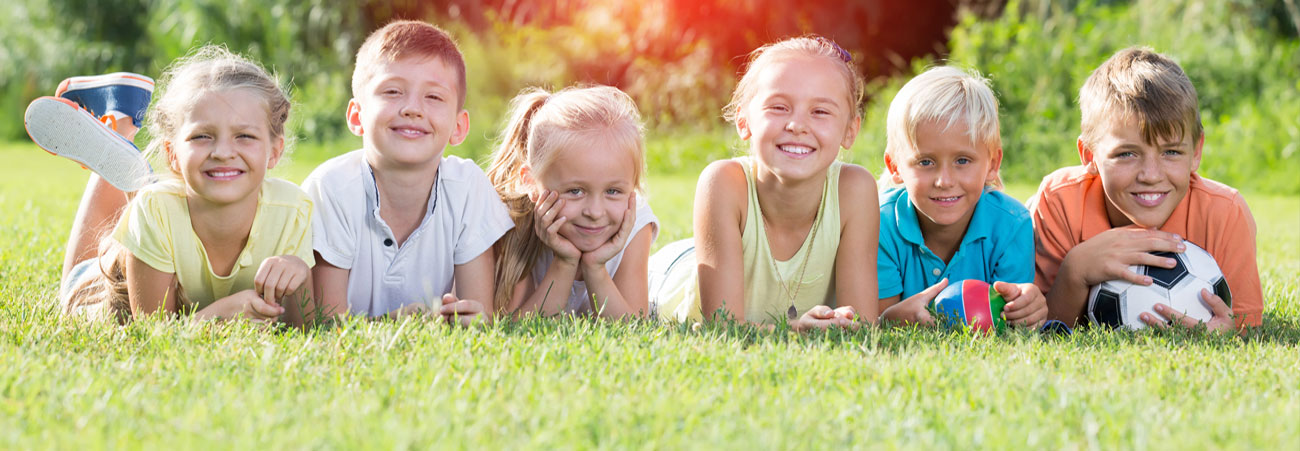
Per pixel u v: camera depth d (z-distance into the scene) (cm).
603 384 236
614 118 353
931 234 382
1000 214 377
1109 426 209
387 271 356
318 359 257
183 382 231
